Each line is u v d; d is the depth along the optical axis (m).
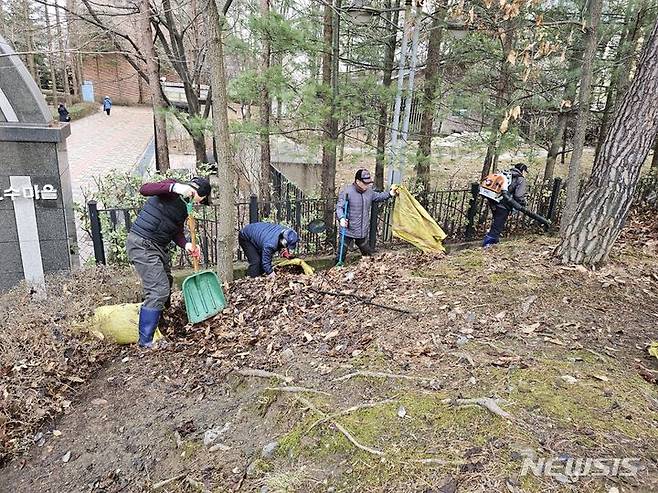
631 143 4.28
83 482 2.78
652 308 3.81
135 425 3.19
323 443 2.47
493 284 4.29
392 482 2.11
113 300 4.88
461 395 2.63
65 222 5.69
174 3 11.69
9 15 14.41
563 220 6.44
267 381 3.28
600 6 5.92
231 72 9.50
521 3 5.63
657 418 2.40
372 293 4.50
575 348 3.16
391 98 7.48
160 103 9.96
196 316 4.42
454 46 8.67
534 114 9.75
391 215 7.36
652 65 4.12
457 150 8.13
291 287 4.92
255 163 11.46
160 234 4.06
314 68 8.04
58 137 5.39
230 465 2.59
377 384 2.89
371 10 6.51
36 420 3.30
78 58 29.84
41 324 4.12
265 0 8.62
